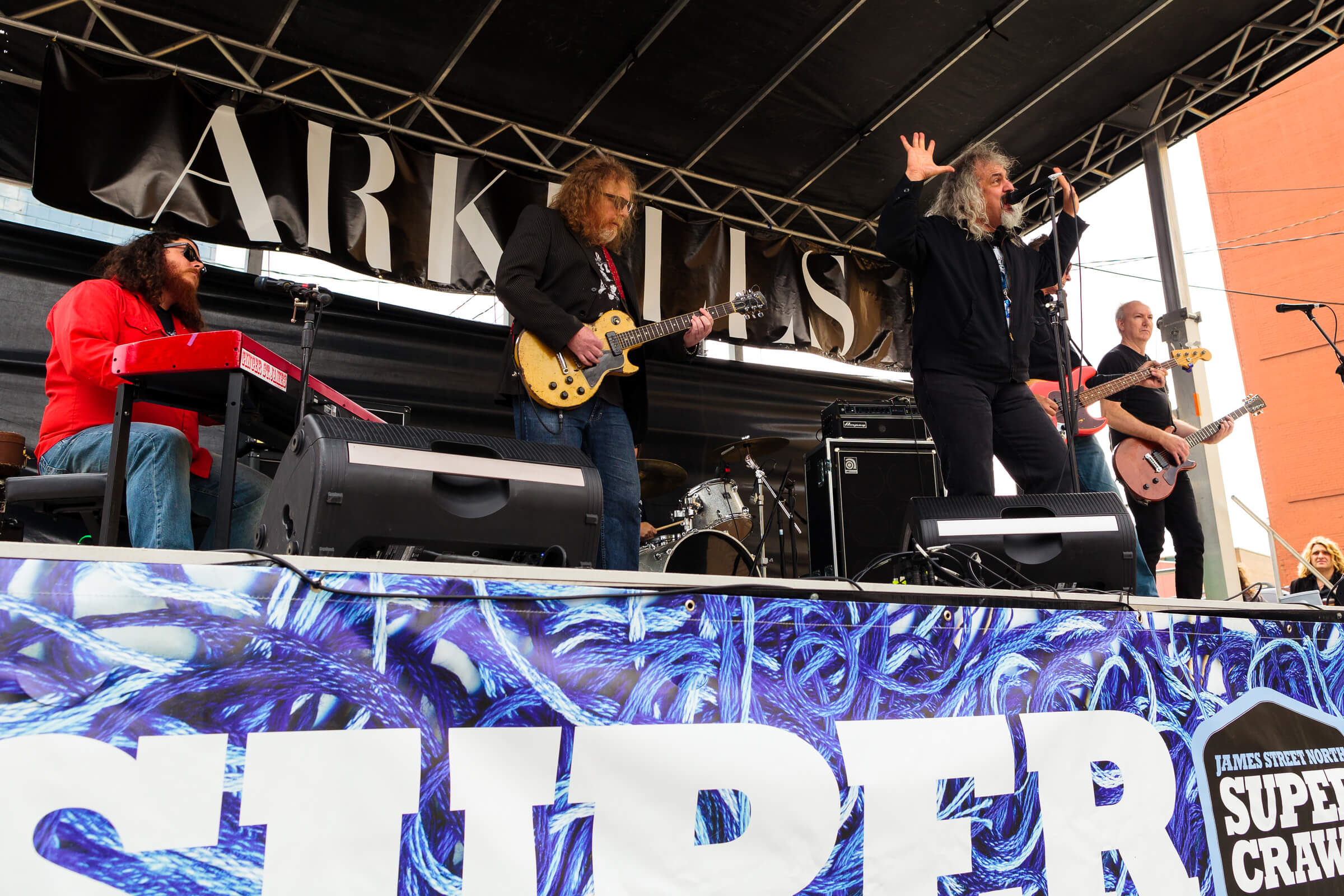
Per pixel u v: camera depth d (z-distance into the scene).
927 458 4.11
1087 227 2.85
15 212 4.56
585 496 1.64
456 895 1.14
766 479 5.02
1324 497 11.91
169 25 4.07
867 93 4.67
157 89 4.00
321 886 1.07
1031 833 1.56
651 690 1.32
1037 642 1.67
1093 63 4.56
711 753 1.33
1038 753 1.61
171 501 2.07
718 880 1.30
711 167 5.22
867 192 5.45
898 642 1.53
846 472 4.05
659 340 2.78
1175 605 1.89
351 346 4.48
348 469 1.43
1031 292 2.72
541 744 1.23
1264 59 4.66
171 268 2.48
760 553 4.51
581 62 4.43
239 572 1.12
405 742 1.15
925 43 4.38
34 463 3.50
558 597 1.29
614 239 2.69
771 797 1.36
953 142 5.06
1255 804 1.82
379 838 1.11
